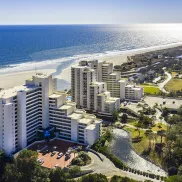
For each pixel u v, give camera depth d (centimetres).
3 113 19550
